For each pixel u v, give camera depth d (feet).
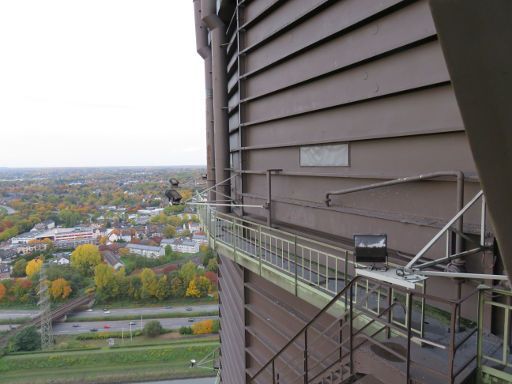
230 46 40.04
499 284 15.71
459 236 16.83
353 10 21.63
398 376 12.63
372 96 21.22
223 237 34.47
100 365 148.87
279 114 29.91
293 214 29.09
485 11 5.33
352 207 23.67
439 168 18.31
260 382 31.01
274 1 27.94
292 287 22.11
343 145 23.93
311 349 24.27
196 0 57.26
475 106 5.87
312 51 25.49
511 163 5.84
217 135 42.73
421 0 18.15
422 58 18.45
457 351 14.05
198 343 168.66
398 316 17.25
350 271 23.26
